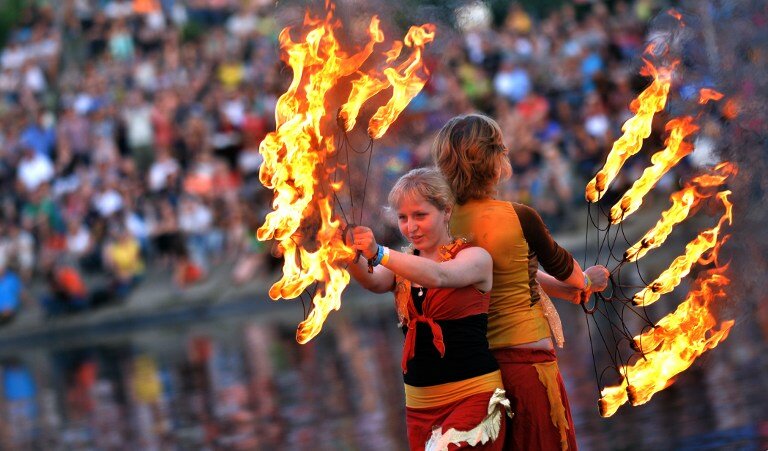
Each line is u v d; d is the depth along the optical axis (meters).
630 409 20.95
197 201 56.81
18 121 62.50
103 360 42.75
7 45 71.25
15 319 56.75
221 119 57.84
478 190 11.62
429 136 46.19
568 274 12.09
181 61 63.31
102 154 59.47
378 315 43.44
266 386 29.73
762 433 17.59
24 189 59.72
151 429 25.95
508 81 52.09
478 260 11.14
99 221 57.66
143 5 66.56
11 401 34.81
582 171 51.16
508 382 11.58
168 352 41.78
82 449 24.72
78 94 62.56
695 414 19.64
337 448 20.62
